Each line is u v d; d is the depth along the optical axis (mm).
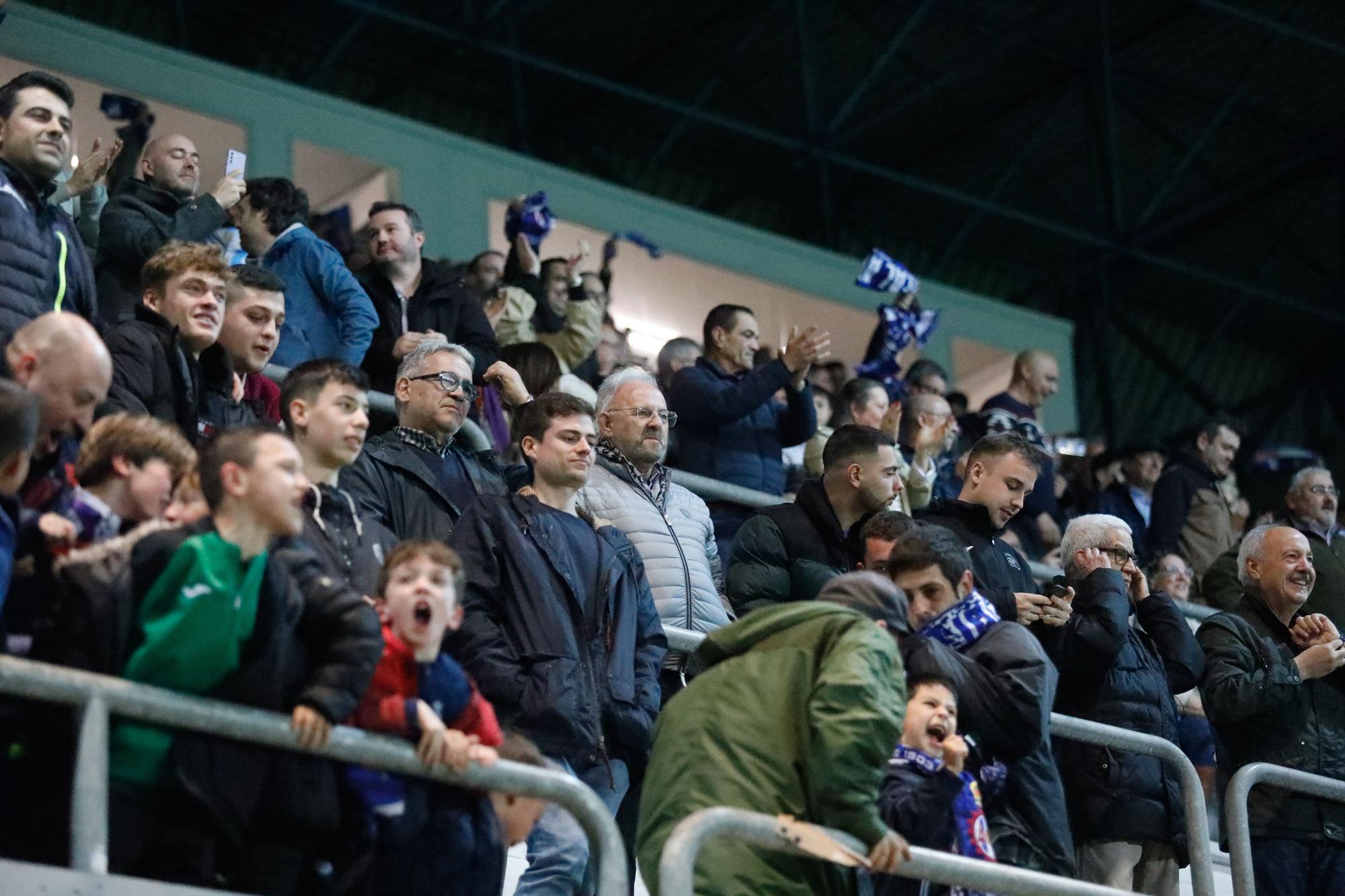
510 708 6613
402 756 5488
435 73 20922
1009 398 13516
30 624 5305
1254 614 8867
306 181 15156
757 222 23109
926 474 10398
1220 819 8664
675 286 17047
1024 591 8281
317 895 5523
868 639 5973
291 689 5438
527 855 6805
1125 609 7977
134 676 5258
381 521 7391
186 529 5387
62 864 5230
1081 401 23969
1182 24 20984
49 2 18625
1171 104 22219
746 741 5980
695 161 22562
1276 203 23656
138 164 10594
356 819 5570
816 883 5973
